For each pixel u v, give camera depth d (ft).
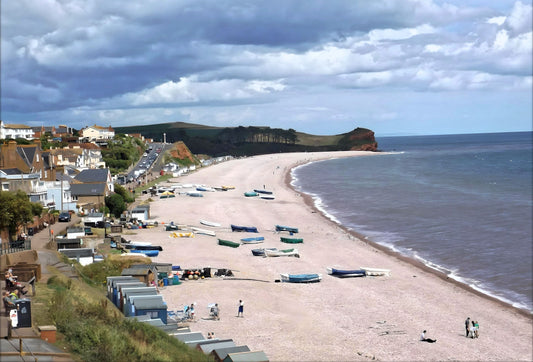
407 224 400.47
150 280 212.23
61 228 286.87
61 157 572.10
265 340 168.14
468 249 316.40
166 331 140.46
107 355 93.61
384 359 159.53
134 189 563.07
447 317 203.31
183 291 218.59
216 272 249.34
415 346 171.42
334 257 296.92
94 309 116.47
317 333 177.68
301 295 222.28
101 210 394.93
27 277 137.08
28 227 264.72
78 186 406.00
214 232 358.43
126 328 113.09
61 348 92.43
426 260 293.84
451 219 416.87
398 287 240.94
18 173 348.59
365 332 181.78
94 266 205.26
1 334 92.63
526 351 172.04
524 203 494.59
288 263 279.90
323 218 434.71
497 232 362.74
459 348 171.94
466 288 242.78
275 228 383.45
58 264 183.32
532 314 209.87
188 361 106.63
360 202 522.88
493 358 165.37
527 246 319.88
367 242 341.62
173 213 441.68
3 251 203.00
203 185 650.84
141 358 97.66
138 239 326.03
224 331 174.50
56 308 108.06
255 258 289.33
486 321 200.75
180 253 293.64
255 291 222.89
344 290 232.73
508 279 256.11
